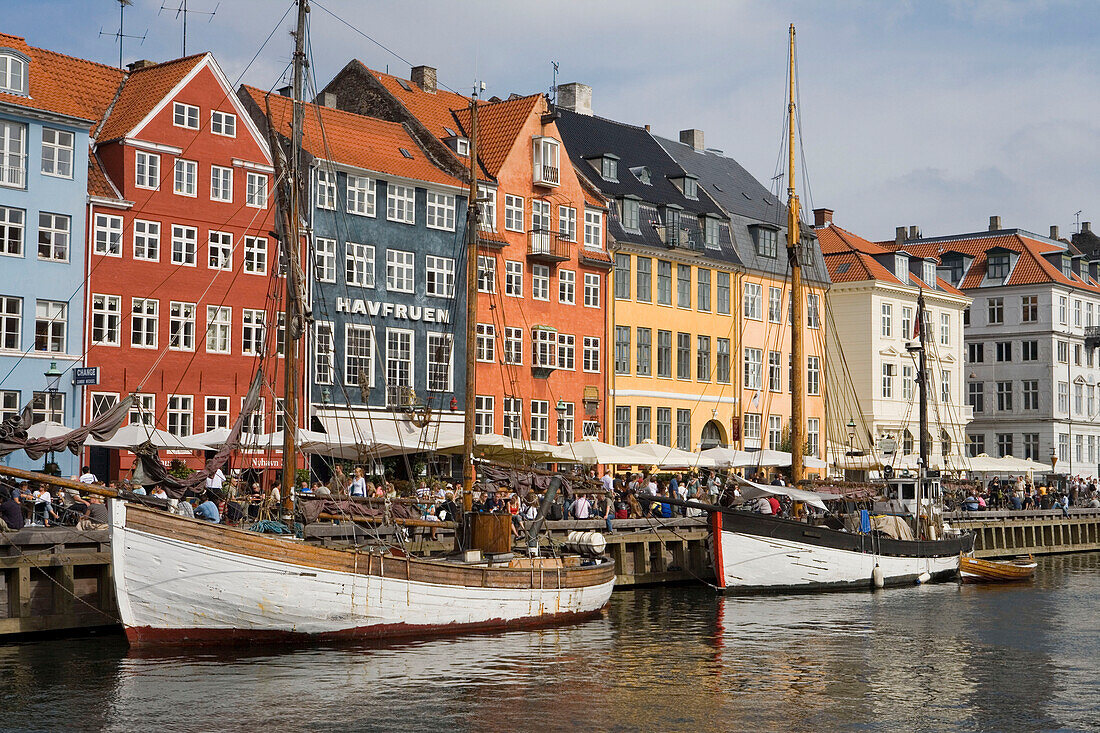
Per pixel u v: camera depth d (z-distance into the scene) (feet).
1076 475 284.82
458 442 133.90
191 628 81.05
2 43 144.15
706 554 138.72
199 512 88.84
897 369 251.60
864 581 134.21
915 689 78.48
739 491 141.69
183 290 150.00
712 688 77.36
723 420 220.64
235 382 153.58
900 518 145.18
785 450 228.22
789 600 121.39
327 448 129.08
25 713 66.74
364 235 168.25
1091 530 213.87
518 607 96.48
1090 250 334.44
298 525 96.27
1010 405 293.43
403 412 165.78
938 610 116.47
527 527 111.75
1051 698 76.28
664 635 96.99
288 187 99.14
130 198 146.51
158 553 78.79
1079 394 298.56
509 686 75.92
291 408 96.53
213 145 153.69
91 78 156.25
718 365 220.64
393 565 87.45
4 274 136.67
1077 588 139.54
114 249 144.97
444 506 119.75
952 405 266.77
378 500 104.32
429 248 176.45
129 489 93.97
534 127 192.24
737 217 232.12
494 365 182.39
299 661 80.07
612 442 199.72
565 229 194.18
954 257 304.30
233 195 155.22
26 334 138.00
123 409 96.02
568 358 193.77
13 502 85.97
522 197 188.75
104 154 148.36
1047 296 289.53
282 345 157.28
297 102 99.30
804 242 240.73
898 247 262.67
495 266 183.62
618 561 128.57
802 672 83.30
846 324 248.93
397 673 78.02
